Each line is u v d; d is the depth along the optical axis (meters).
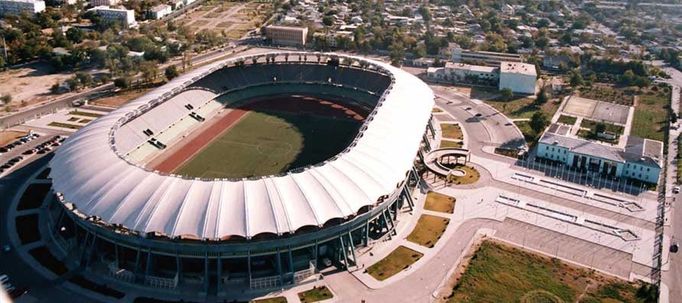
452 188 178.75
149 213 125.44
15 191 169.38
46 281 129.62
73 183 138.38
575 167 195.00
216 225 122.94
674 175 190.25
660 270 140.25
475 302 126.81
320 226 127.75
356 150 152.88
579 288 132.62
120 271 130.75
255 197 130.12
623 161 186.38
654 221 162.25
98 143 154.50
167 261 133.25
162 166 188.75
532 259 143.25
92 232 134.00
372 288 130.88
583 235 154.88
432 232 153.88
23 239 145.38
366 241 144.38
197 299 125.69
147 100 197.75
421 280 134.00
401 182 153.75
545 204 170.50
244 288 129.62
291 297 127.31
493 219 161.62
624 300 128.62
